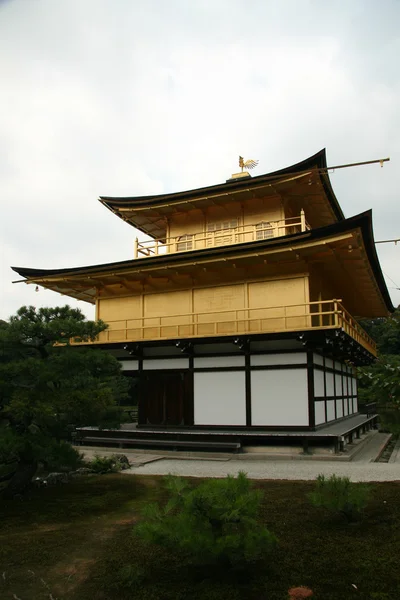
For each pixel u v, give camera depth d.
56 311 13.08
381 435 30.41
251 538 6.39
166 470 16.72
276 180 24.64
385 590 6.39
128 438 22.55
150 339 23.72
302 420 21.03
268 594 6.37
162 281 26.11
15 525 9.68
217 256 22.69
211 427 22.72
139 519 9.96
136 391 49.41
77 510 10.78
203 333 24.38
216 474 15.73
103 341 24.72
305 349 21.50
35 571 7.29
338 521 9.41
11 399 11.53
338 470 16.14
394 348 54.47
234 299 24.27
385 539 8.29
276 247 21.48
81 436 23.52
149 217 29.94
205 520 6.69
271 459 19.20
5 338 11.85
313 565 7.23
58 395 11.82
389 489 12.14
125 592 6.54
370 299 33.44
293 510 10.32
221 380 22.97
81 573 7.19
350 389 33.44
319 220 30.53
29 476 12.43
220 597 6.28
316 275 24.66
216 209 28.00
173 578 6.96
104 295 27.61
